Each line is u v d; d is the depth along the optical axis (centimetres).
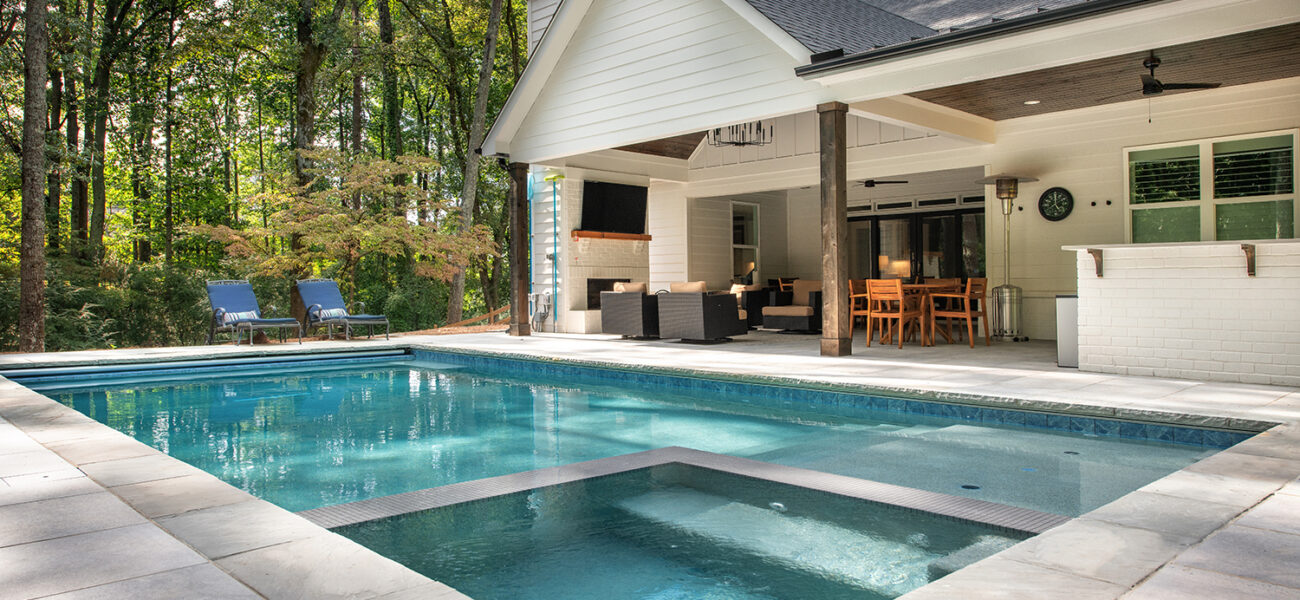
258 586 204
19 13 1413
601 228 1309
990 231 1048
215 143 2334
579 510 334
